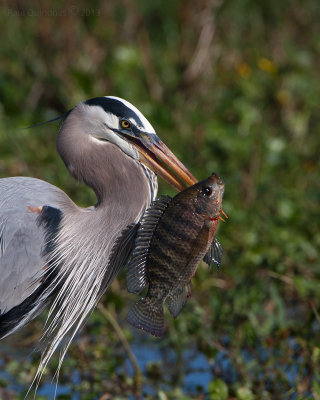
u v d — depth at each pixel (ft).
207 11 54.03
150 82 51.98
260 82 52.29
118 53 48.93
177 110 49.42
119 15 56.18
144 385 31.55
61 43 52.95
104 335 34.35
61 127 27.76
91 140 27.30
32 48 53.11
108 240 26.96
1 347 34.30
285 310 36.22
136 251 22.22
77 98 47.39
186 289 22.26
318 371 29.89
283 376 30.01
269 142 44.62
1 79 48.08
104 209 27.09
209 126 44.75
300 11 61.16
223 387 28.37
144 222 22.16
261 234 39.99
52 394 31.17
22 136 44.34
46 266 27.45
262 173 44.29
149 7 59.67
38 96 50.70
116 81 49.08
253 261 36.40
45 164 42.93
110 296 33.55
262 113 51.24
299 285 34.45
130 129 27.04
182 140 46.21
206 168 44.32
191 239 21.58
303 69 51.57
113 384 31.22
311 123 51.65
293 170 45.39
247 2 59.77
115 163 27.02
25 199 27.89
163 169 27.04
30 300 28.22
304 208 41.86
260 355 32.45
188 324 33.65
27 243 27.37
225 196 41.91
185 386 31.60
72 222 27.37
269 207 42.96
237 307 33.45
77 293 27.20
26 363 32.50
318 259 37.60
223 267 37.32
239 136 45.60
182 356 33.63
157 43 57.72
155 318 22.04
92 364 32.07
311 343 30.55
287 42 56.70
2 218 27.63
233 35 57.82
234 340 31.96
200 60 52.54
